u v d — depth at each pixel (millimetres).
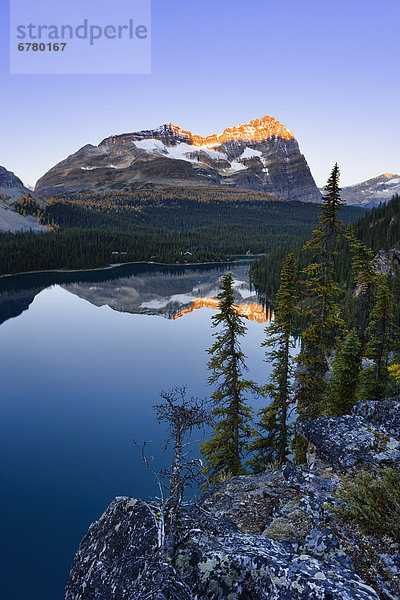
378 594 4559
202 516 5523
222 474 16375
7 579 19125
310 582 4004
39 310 112250
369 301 26938
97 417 40469
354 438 9070
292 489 8430
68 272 199750
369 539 5676
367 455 8430
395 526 5586
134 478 28172
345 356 20406
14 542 21734
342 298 62438
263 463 19531
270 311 94812
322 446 9141
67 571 19688
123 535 5312
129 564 4625
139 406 43156
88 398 46188
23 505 25297
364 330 26547
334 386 20734
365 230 101500
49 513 24344
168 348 70188
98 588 4699
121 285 159625
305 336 19359
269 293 116062
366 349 24031
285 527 6645
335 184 18391
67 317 102500
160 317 101250
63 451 32969
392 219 96188
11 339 79375
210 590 4090
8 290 147000
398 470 7672
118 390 48688
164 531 4738
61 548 21281
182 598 3922
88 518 24047
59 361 62625
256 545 5000
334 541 5590
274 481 9289
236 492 9367
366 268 26188
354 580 4352
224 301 18922
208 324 92500
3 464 31031
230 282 18812
